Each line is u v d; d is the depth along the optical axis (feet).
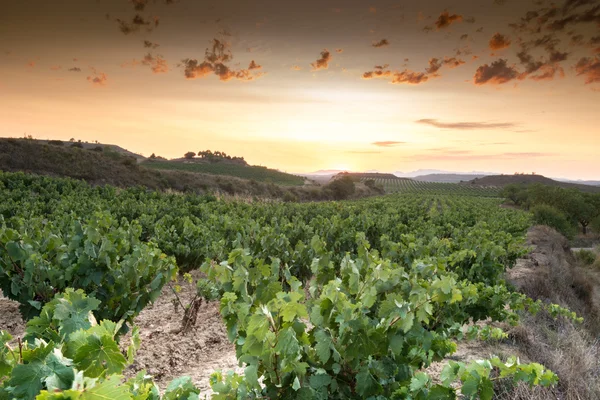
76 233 19.30
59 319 7.48
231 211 57.72
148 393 6.32
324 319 8.53
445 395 8.48
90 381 4.40
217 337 19.11
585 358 18.71
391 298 9.25
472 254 24.91
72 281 17.53
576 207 155.12
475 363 8.56
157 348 17.62
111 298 17.01
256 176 359.46
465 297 17.83
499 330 18.16
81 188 93.35
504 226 64.08
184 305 23.27
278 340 7.18
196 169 350.64
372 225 41.29
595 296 49.32
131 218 51.93
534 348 18.66
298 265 23.88
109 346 5.92
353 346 8.27
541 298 34.04
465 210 107.86
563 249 78.74
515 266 42.37
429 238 39.68
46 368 4.81
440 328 15.11
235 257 13.19
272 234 26.50
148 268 19.21
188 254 29.71
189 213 57.93
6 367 6.05
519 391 12.93
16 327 19.52
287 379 7.58
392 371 8.98
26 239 19.21
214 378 8.60
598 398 15.40
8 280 17.25
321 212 73.00
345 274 11.46
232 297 10.11
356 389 8.29
